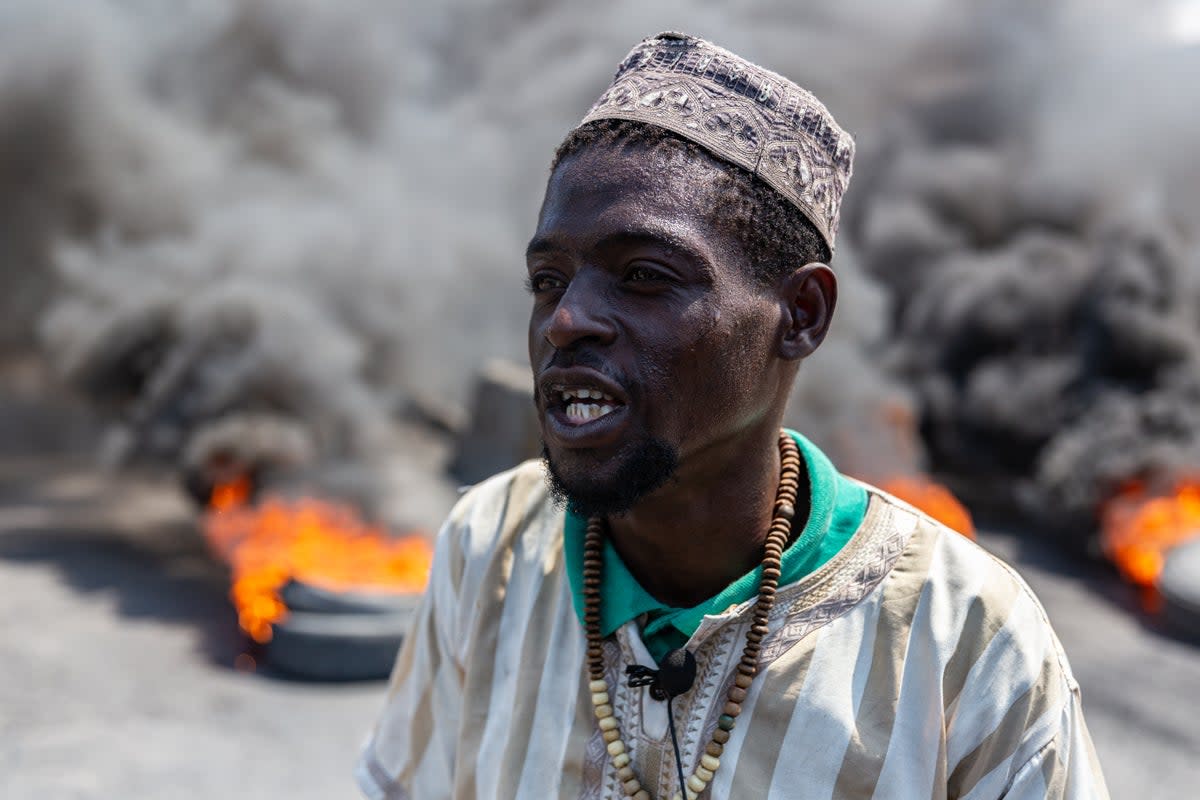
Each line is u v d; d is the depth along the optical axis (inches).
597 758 61.3
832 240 61.4
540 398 57.1
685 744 59.4
